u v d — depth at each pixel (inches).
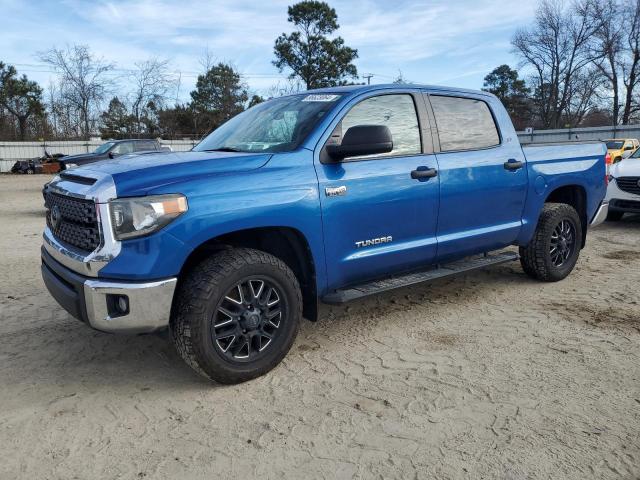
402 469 99.7
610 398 123.3
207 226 124.6
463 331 167.0
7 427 117.0
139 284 119.0
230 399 127.3
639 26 2000.5
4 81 1993.1
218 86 2003.0
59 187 140.1
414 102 170.2
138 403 126.3
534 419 115.0
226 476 99.0
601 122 2364.7
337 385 132.9
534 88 2401.6
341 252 149.4
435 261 176.6
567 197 228.4
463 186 175.2
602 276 227.9
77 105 1524.4
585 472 97.4
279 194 135.3
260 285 134.2
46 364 148.3
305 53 1946.4
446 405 121.9
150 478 98.8
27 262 273.1
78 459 105.1
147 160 139.5
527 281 220.7
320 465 101.5
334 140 149.3
